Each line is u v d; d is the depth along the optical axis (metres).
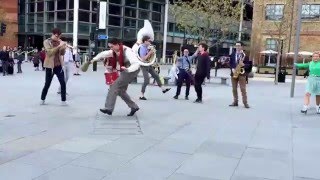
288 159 6.09
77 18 40.19
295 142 7.24
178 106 11.32
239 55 11.52
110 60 8.87
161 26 51.06
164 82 18.25
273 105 12.62
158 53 51.22
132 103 9.12
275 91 18.52
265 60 44.34
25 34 46.75
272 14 43.72
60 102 11.05
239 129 8.26
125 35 45.34
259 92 17.59
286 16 38.50
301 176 5.30
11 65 21.38
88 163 5.52
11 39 47.06
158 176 5.09
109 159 5.74
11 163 5.41
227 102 12.81
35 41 46.47
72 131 7.42
